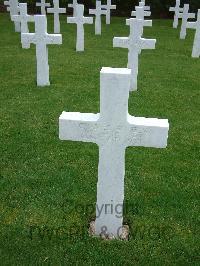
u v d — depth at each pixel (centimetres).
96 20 859
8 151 315
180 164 305
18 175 281
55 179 277
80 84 491
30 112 395
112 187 208
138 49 448
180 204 253
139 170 295
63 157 310
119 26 997
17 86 477
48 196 257
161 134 191
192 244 219
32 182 273
